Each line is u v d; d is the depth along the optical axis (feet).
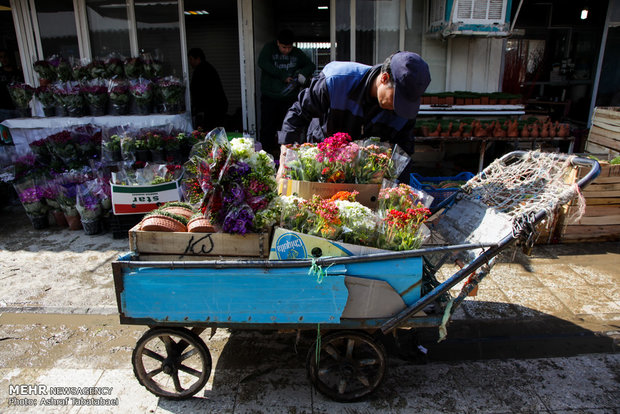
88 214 14.40
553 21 26.50
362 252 6.69
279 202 7.14
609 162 13.97
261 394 7.75
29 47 19.86
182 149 16.31
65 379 8.18
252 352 8.94
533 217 6.78
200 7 25.86
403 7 20.07
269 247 7.09
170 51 19.89
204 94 21.43
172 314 6.92
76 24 19.52
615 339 9.32
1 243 14.20
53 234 14.94
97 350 9.04
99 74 17.90
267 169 7.41
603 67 25.59
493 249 6.79
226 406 7.48
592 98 26.11
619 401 7.57
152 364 8.63
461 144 22.39
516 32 26.71
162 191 13.76
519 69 23.54
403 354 8.64
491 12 18.53
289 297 6.68
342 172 7.98
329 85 9.04
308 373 7.35
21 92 17.35
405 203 7.54
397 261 6.68
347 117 9.42
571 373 8.30
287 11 27.99
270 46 19.01
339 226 6.82
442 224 8.96
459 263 8.35
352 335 7.08
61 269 12.39
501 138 17.67
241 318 6.88
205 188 6.89
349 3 19.92
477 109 19.62
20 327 9.77
